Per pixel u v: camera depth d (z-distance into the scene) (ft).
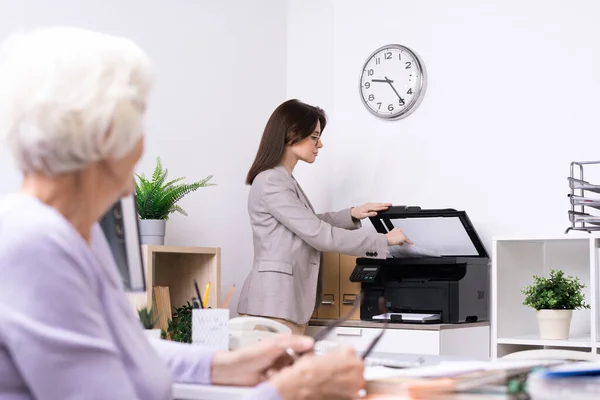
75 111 3.13
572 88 11.52
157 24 12.05
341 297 12.17
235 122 13.28
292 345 4.37
